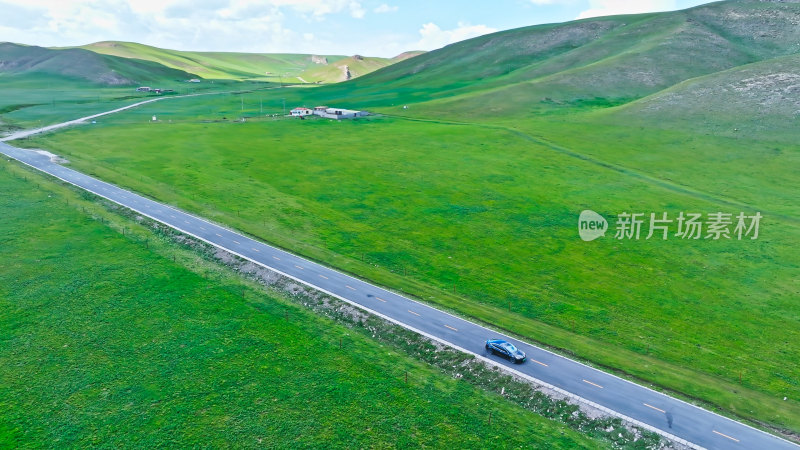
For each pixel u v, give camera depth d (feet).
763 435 138.31
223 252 240.53
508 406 150.51
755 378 164.66
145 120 574.97
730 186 342.64
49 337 174.81
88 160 380.99
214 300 201.87
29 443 132.67
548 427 142.72
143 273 219.82
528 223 291.79
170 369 161.68
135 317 188.14
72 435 135.74
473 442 136.98
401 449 134.41
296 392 153.69
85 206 288.71
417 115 581.12
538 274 234.99
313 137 487.20
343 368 165.17
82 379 156.04
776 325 195.62
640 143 431.43
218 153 419.74
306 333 183.21
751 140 412.57
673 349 179.73
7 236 246.06
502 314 199.82
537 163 396.37
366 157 415.03
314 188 343.05
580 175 369.91
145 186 329.52
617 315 201.67
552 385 156.56
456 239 271.28
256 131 515.91
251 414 144.77
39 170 347.56
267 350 172.65
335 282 218.38
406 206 315.37
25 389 151.12
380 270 233.76
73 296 199.62
